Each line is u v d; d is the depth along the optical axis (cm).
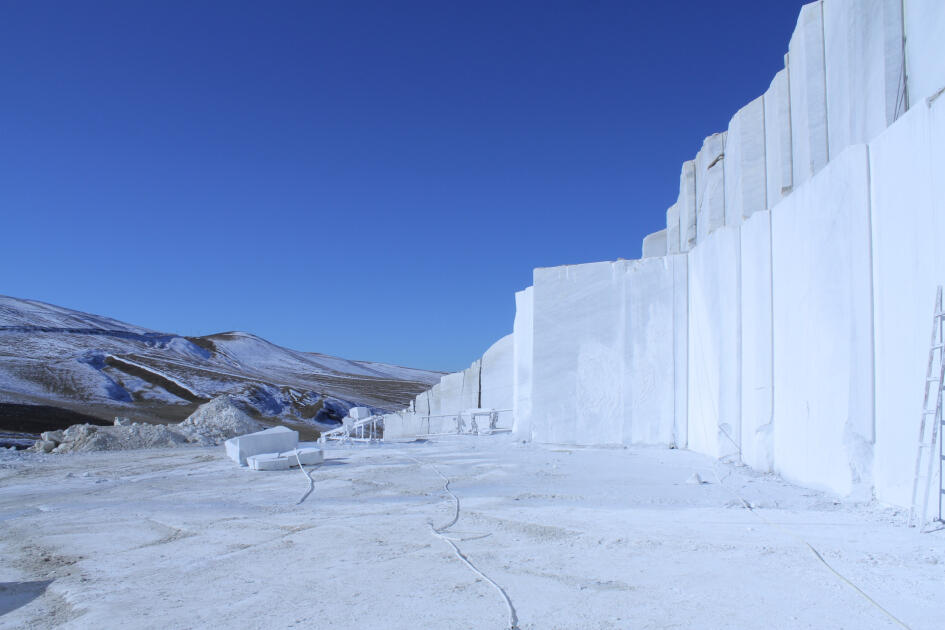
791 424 1120
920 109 781
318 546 695
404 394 12675
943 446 726
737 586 520
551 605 480
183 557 667
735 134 1543
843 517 793
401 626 445
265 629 448
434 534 734
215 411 2805
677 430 1678
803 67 1215
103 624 467
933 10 880
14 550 726
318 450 1498
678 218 2067
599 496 981
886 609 461
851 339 917
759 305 1241
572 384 1870
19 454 1989
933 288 750
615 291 1828
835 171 966
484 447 1866
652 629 427
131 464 1688
